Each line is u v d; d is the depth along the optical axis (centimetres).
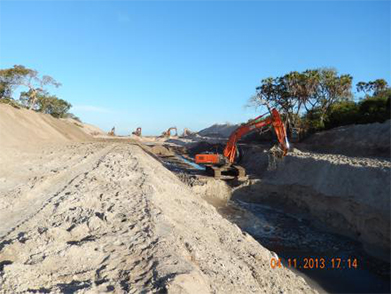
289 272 782
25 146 2194
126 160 1623
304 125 3338
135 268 445
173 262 462
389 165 1352
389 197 1173
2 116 2691
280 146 1797
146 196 879
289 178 1852
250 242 866
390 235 1112
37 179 1051
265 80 3434
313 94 3288
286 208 1720
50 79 4284
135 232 594
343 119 3145
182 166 2950
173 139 7194
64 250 475
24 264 418
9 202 784
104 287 383
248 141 4406
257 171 2397
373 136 2298
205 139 6281
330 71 3186
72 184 1011
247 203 1841
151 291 376
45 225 620
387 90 3944
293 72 3209
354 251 1161
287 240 1259
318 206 1540
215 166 2123
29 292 351
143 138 7219
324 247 1191
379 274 989
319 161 1712
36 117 3609
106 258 475
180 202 1038
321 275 977
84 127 7356
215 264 566
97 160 1664
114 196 874
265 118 1894
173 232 618
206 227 862
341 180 1459
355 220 1295
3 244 510
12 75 3909
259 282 611
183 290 378
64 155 1788
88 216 664
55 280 400
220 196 1908
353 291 888
